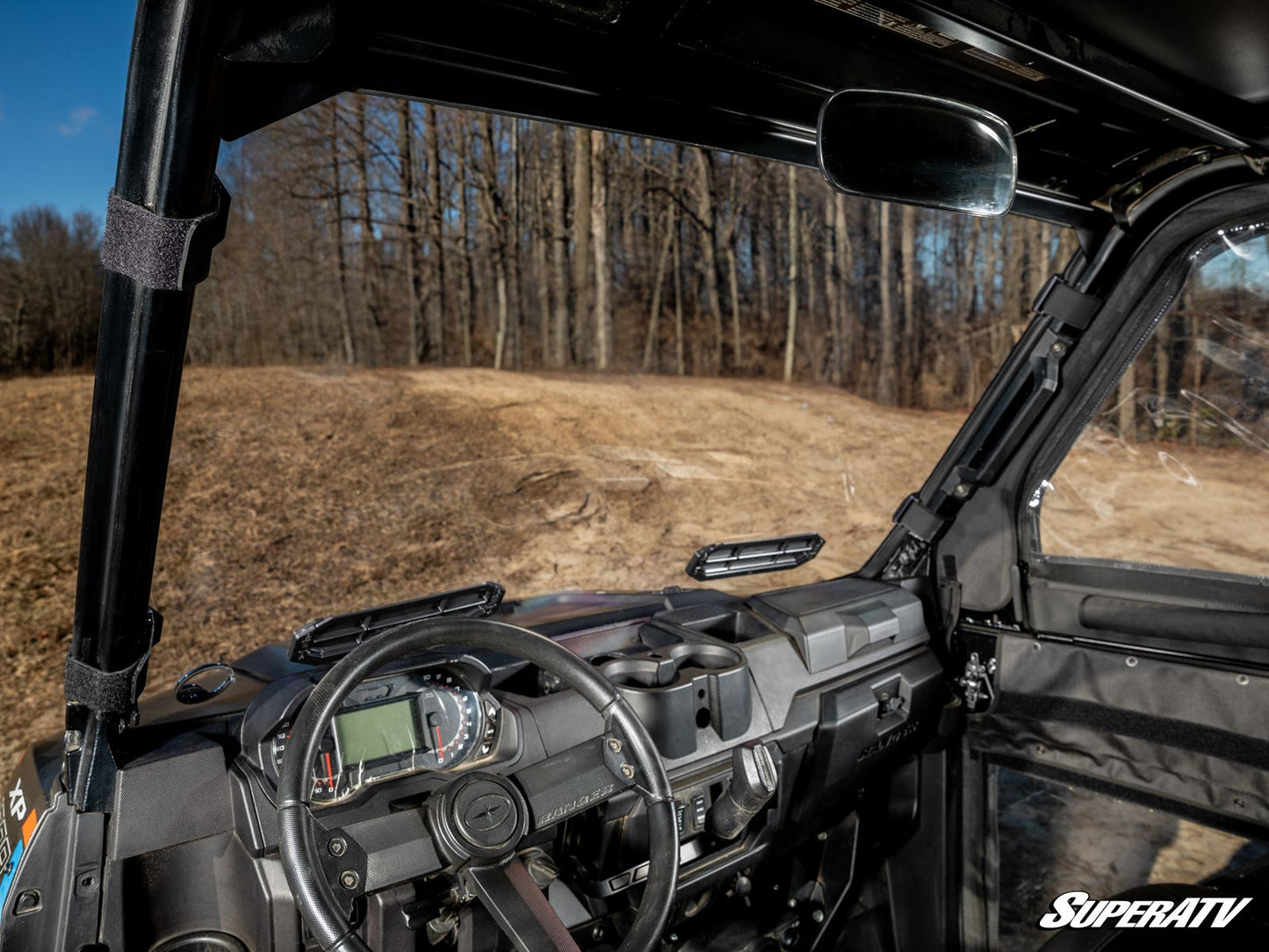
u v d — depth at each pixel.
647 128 1.27
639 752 1.29
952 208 1.25
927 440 12.48
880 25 1.08
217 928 1.31
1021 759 2.20
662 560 7.91
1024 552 2.17
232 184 8.92
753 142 1.37
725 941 2.00
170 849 1.25
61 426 10.01
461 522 8.27
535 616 1.99
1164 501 1.92
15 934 1.15
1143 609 1.96
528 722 1.51
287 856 1.06
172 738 1.32
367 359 12.33
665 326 14.31
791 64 1.19
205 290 11.42
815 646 1.93
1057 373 2.06
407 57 1.02
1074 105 1.40
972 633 2.26
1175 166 1.73
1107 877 2.08
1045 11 1.07
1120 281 1.98
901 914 2.32
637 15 1.03
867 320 15.12
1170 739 1.92
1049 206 1.85
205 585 7.07
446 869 1.18
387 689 1.43
